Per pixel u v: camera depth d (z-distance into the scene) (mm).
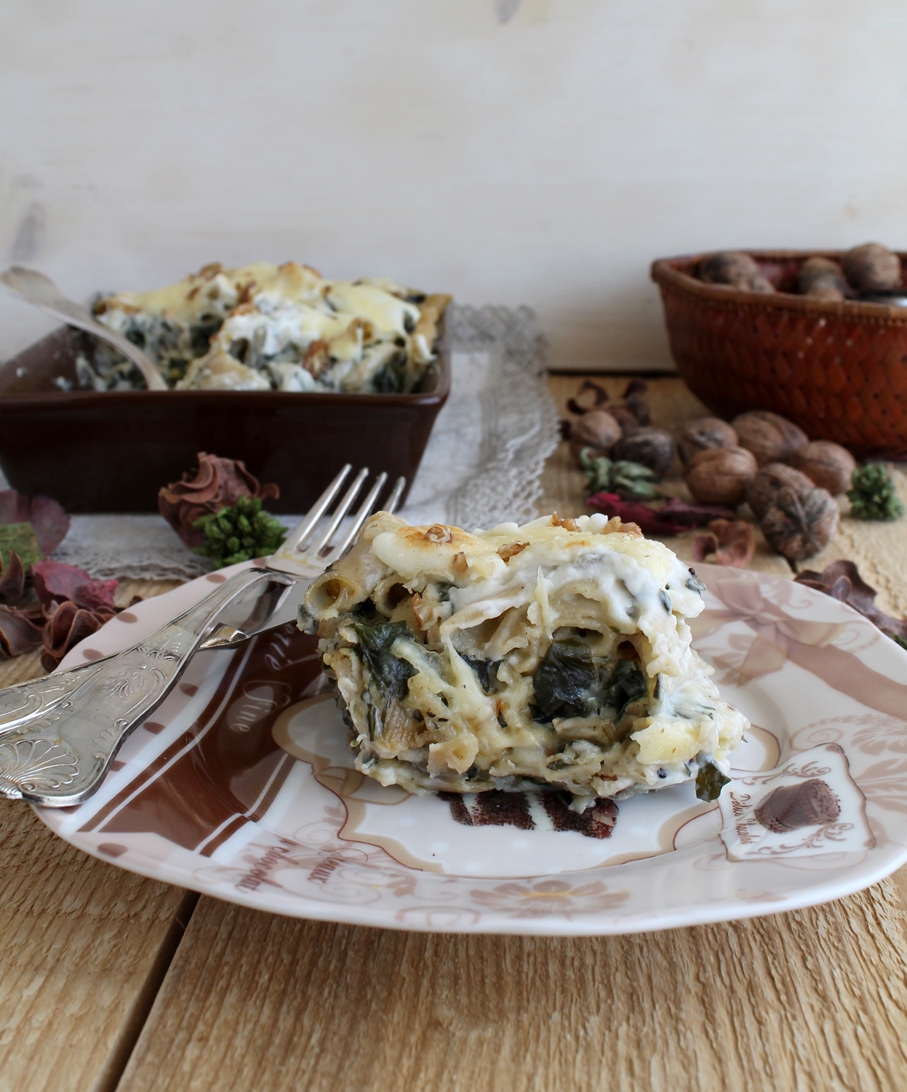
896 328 666
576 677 455
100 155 826
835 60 794
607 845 431
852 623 500
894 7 777
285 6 785
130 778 434
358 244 856
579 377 884
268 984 386
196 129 819
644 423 766
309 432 628
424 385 681
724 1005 377
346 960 397
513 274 865
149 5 783
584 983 387
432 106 814
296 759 466
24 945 406
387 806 448
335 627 468
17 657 551
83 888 429
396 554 459
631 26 788
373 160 830
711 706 456
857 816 420
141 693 455
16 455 632
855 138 816
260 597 522
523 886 406
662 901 367
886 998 379
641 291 866
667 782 450
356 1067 354
